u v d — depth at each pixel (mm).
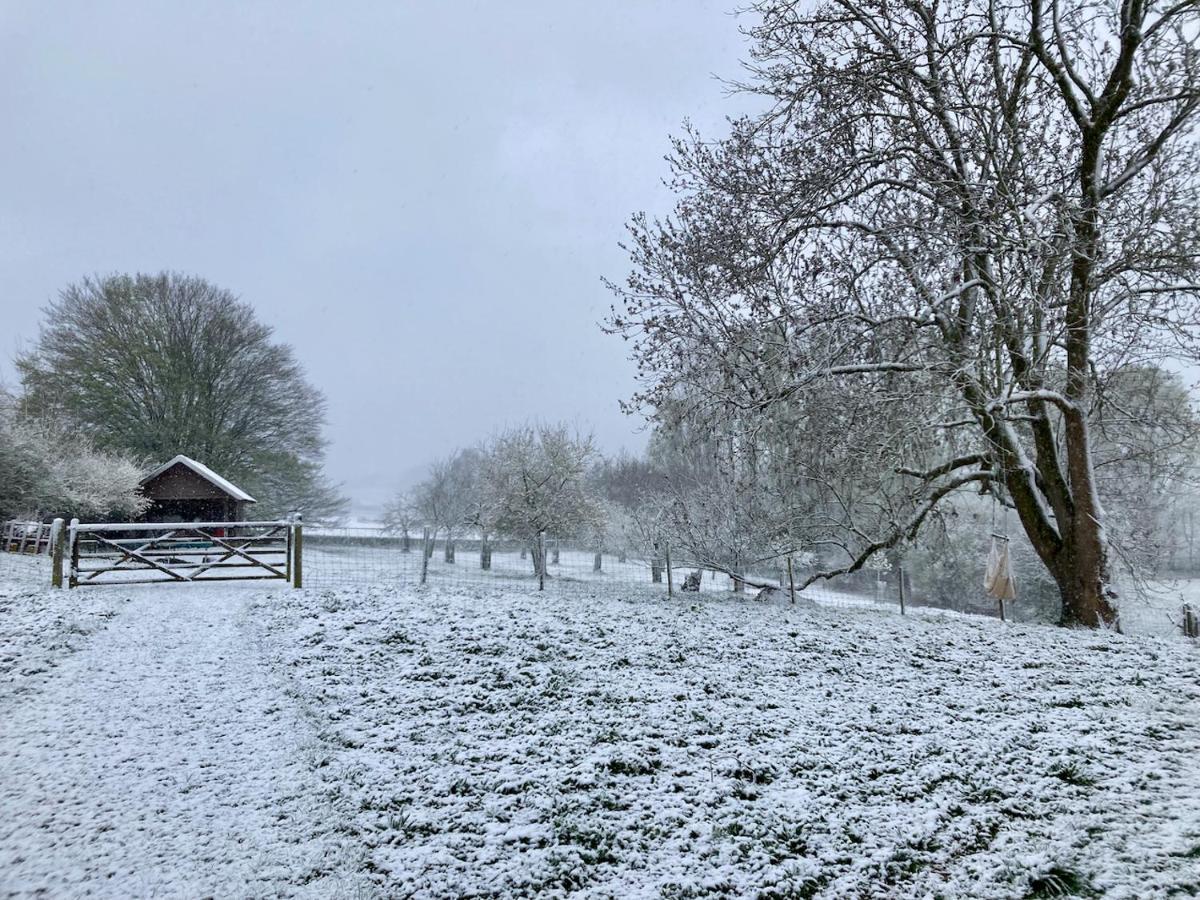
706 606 13086
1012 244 10781
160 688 7461
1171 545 20625
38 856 4379
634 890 4215
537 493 26375
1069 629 11391
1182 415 13531
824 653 9141
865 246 14000
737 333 14539
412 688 7480
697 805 5148
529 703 7094
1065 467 15703
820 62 13211
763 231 13773
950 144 12914
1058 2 12414
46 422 26547
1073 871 4195
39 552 21062
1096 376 12914
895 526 14492
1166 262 11617
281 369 40344
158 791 5301
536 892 4203
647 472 33562
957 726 6609
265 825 4871
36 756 5797
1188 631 15984
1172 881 3955
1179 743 6172
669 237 15258
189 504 29094
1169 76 12250
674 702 7121
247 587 13281
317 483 42531
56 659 8227
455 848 4629
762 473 16938
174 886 4137
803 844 4672
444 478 44562
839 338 13336
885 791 5355
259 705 7043
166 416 35750
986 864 4402
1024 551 23812
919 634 10445
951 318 13273
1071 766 5711
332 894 4121
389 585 14750
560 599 13359
